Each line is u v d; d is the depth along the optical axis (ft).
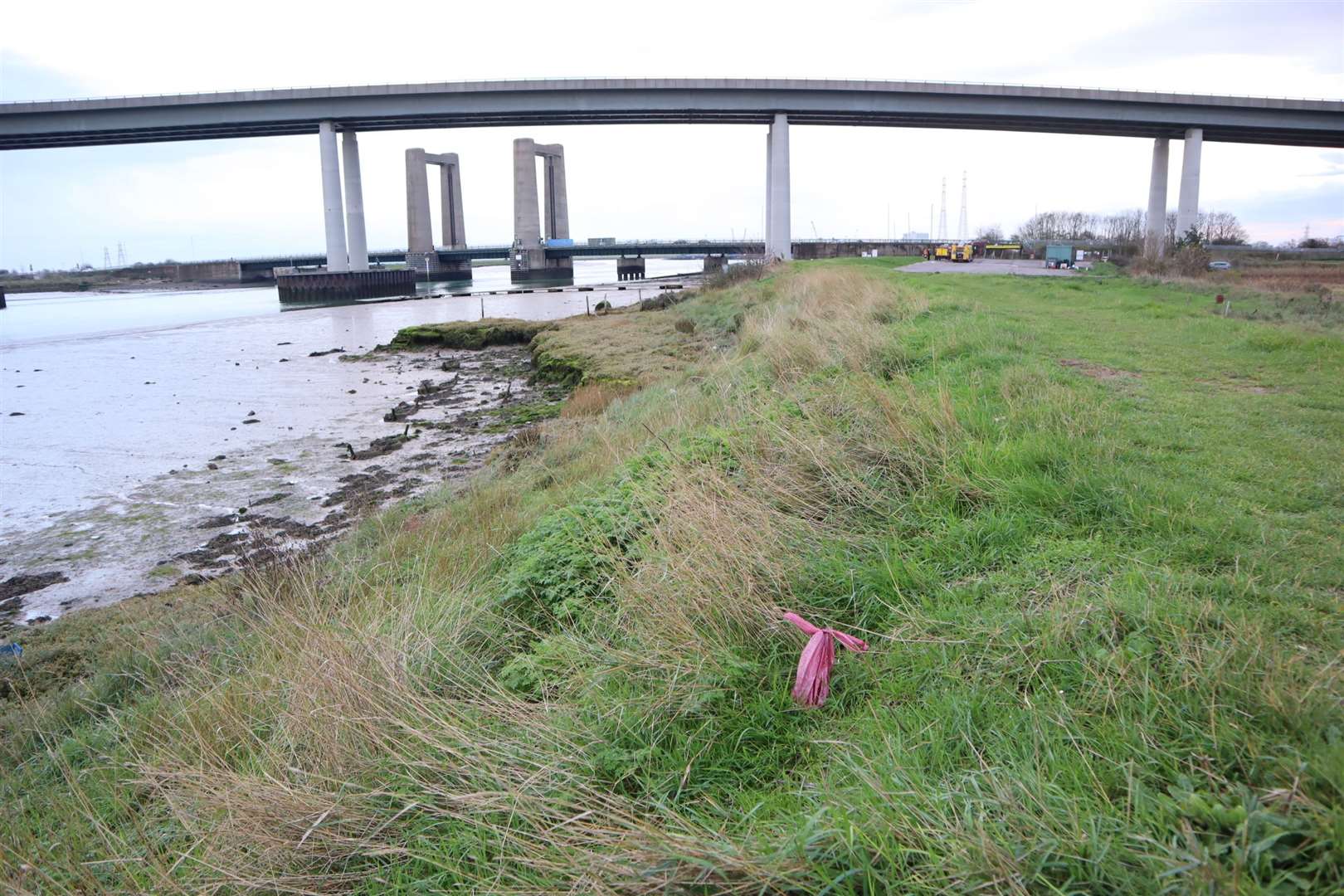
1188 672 10.07
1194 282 97.50
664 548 17.22
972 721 10.61
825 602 14.93
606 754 11.52
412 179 495.82
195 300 343.26
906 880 7.92
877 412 23.32
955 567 15.15
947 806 8.90
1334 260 211.41
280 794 11.60
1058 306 58.90
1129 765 8.73
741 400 31.27
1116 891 7.26
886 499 18.48
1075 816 8.03
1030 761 9.22
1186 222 238.07
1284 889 6.89
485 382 85.51
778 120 245.86
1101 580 13.32
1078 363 32.04
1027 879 7.58
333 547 33.65
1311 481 16.93
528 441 49.96
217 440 61.82
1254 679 9.72
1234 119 231.71
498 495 33.17
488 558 23.24
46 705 21.59
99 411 74.02
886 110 238.07
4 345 134.51
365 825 11.19
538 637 17.42
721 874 8.38
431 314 186.50
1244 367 30.94
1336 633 10.85
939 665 12.16
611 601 17.30
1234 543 14.03
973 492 17.72
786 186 248.93
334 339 137.59
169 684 21.08
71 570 36.91
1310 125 232.32
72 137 264.93
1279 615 11.47
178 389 86.33
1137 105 231.30
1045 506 16.58
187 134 269.23
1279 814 7.68
